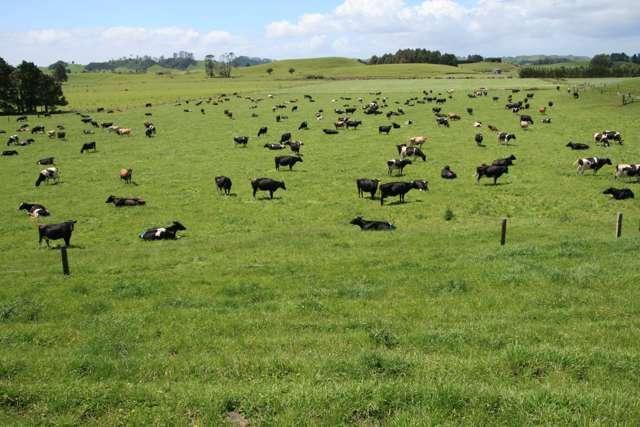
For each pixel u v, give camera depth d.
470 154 45.75
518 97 89.38
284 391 9.07
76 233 27.31
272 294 15.51
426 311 13.66
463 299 14.47
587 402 8.21
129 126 71.44
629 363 9.80
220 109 87.94
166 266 19.61
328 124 66.44
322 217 29.19
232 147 52.81
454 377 9.49
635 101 72.56
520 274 16.05
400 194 31.75
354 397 8.61
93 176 41.69
